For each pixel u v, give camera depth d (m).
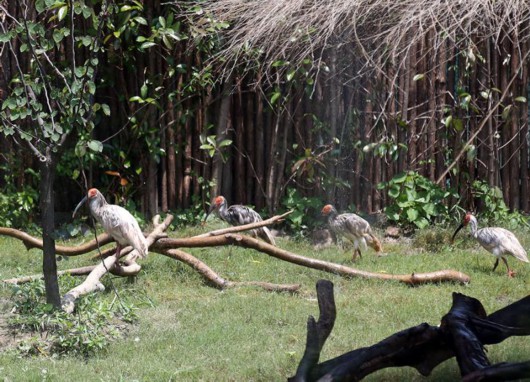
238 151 12.52
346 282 9.37
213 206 11.59
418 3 10.68
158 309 8.38
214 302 8.55
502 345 7.03
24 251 10.83
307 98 12.35
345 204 12.35
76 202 12.50
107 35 12.08
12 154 12.26
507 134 12.31
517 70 11.81
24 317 7.67
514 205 12.41
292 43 11.74
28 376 6.57
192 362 6.92
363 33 11.74
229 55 12.02
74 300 8.07
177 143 12.45
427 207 12.04
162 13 12.27
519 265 10.28
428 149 12.30
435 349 5.82
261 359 6.91
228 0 11.58
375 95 12.17
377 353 5.70
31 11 11.39
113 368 6.77
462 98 12.02
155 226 10.13
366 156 12.30
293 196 12.30
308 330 5.65
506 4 10.80
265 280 9.58
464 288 9.17
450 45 12.04
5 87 11.88
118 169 12.48
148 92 12.33
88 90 7.79
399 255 10.81
